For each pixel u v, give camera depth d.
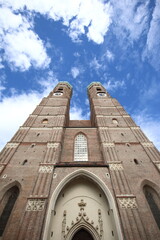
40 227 12.59
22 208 14.45
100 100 40.50
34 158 20.42
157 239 12.50
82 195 17.92
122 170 18.48
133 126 28.42
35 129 26.80
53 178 17.27
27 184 16.80
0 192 16.03
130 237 12.24
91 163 20.69
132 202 14.87
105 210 16.41
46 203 14.43
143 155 21.53
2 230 13.52
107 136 25.25
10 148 21.86
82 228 15.38
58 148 21.91
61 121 29.12
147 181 17.72
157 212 15.32
